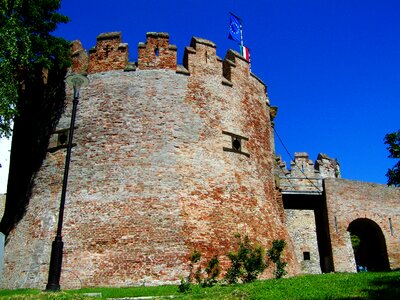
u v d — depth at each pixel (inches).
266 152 970.7
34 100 982.4
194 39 934.4
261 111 1001.5
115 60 890.1
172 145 823.7
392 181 1007.6
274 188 967.0
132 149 814.5
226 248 780.6
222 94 914.7
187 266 731.4
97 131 834.2
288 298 484.4
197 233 766.5
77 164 817.5
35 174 867.4
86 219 766.5
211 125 872.3
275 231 889.5
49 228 775.1
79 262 732.7
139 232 748.6
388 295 459.8
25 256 772.6
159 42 906.1
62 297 517.0
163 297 553.0
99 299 523.8
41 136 904.9
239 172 868.6
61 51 892.0
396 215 1107.9
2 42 766.5
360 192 1108.5
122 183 788.0
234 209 826.2
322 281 587.5
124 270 720.3
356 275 652.7
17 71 898.7
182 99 868.6
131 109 846.5
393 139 1007.6
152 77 875.4
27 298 515.8
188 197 789.9
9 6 815.7
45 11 884.6
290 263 890.7
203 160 832.9
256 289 546.6
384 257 1085.8
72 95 884.0
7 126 797.9
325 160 1493.6
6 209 948.0
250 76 1001.5
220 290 580.7
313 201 1197.7
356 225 1176.2
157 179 791.1
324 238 1121.4
